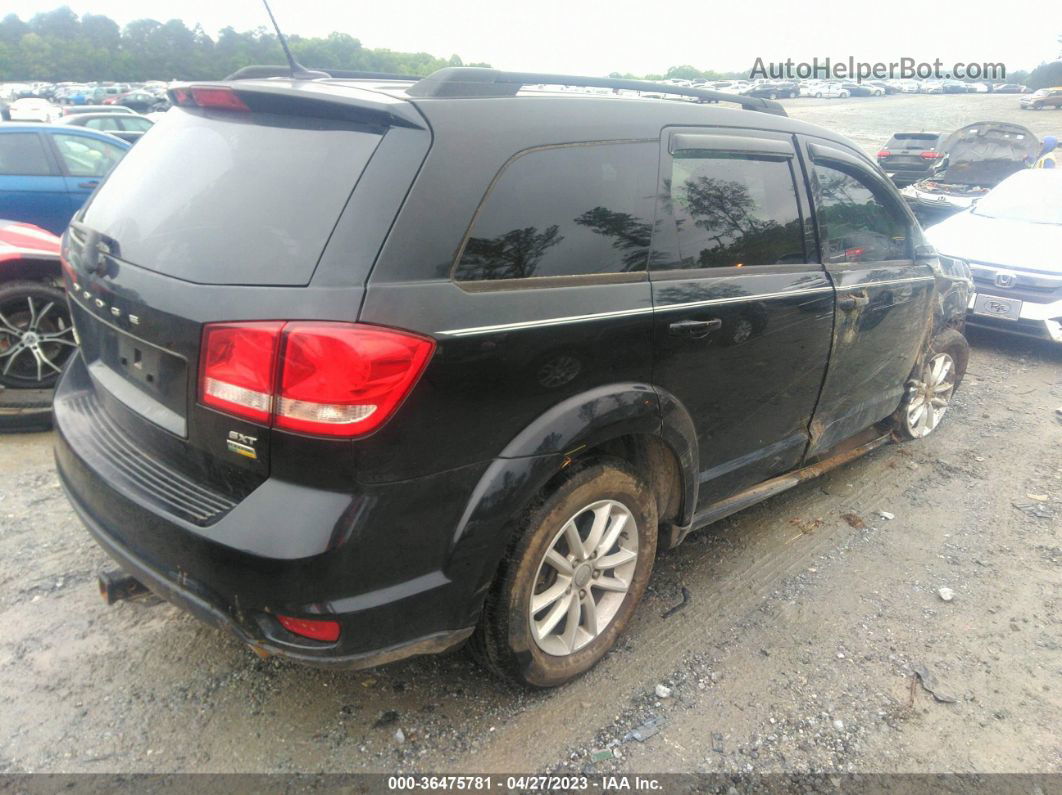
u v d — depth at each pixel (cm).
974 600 329
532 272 222
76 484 238
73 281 256
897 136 1842
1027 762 244
